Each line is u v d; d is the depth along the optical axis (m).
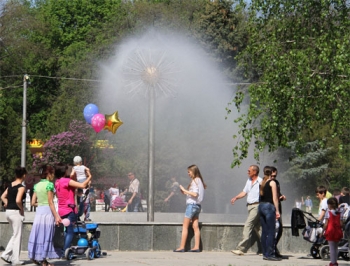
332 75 17.42
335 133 17.91
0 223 19.41
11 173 57.12
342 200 23.09
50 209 15.83
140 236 19.59
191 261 17.19
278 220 18.70
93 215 29.89
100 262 16.78
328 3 18.77
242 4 20.41
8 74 66.12
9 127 57.94
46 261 15.86
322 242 18.77
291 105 17.73
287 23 19.41
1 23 61.00
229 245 19.89
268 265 16.55
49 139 56.12
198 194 19.34
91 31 72.31
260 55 19.52
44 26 63.16
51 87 73.19
